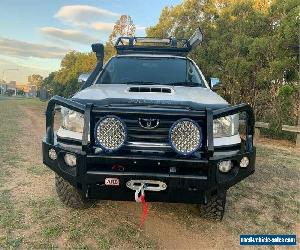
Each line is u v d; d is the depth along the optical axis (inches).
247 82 602.5
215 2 914.1
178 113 136.9
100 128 134.1
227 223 177.5
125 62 214.1
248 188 240.4
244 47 582.6
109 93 161.0
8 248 140.0
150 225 169.0
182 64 213.3
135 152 137.8
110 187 140.4
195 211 187.2
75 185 144.2
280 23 521.0
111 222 169.6
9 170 255.0
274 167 309.9
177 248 149.0
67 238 151.1
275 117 519.2
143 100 147.9
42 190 211.5
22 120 681.0
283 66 482.9
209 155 135.2
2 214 171.9
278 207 205.9
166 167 136.3
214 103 150.9
